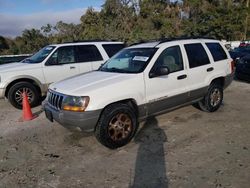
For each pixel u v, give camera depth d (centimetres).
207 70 623
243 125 572
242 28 4606
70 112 453
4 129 612
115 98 468
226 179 373
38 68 784
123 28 5000
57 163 445
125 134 489
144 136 532
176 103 566
